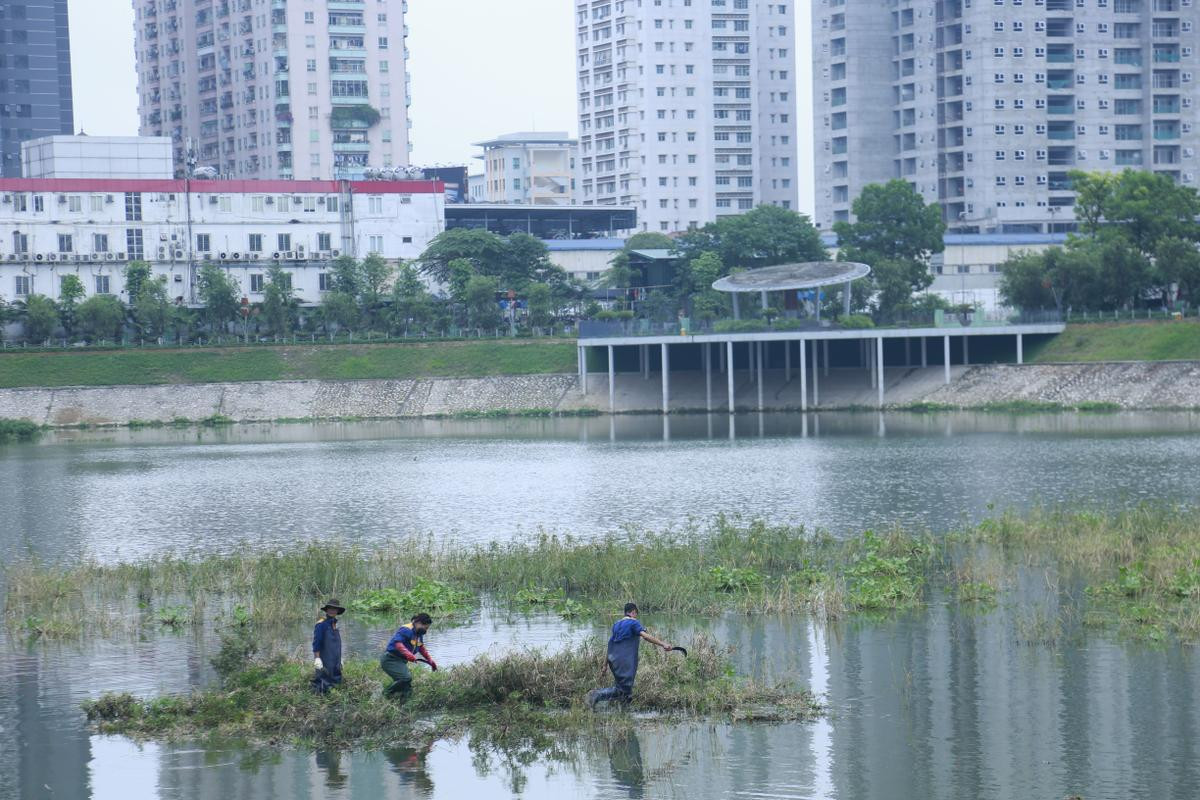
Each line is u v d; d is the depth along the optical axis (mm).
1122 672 36812
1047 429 114188
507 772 30078
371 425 144250
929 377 147250
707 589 49938
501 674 35031
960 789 28578
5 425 138375
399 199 193375
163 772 30547
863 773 29562
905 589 47219
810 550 57156
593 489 82750
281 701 34438
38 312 162375
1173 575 47312
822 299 171250
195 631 44469
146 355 158500
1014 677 36594
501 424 141125
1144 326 144500
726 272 185000
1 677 38781
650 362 164125
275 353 161500
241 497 82750
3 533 69562
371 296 174375
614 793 28734
